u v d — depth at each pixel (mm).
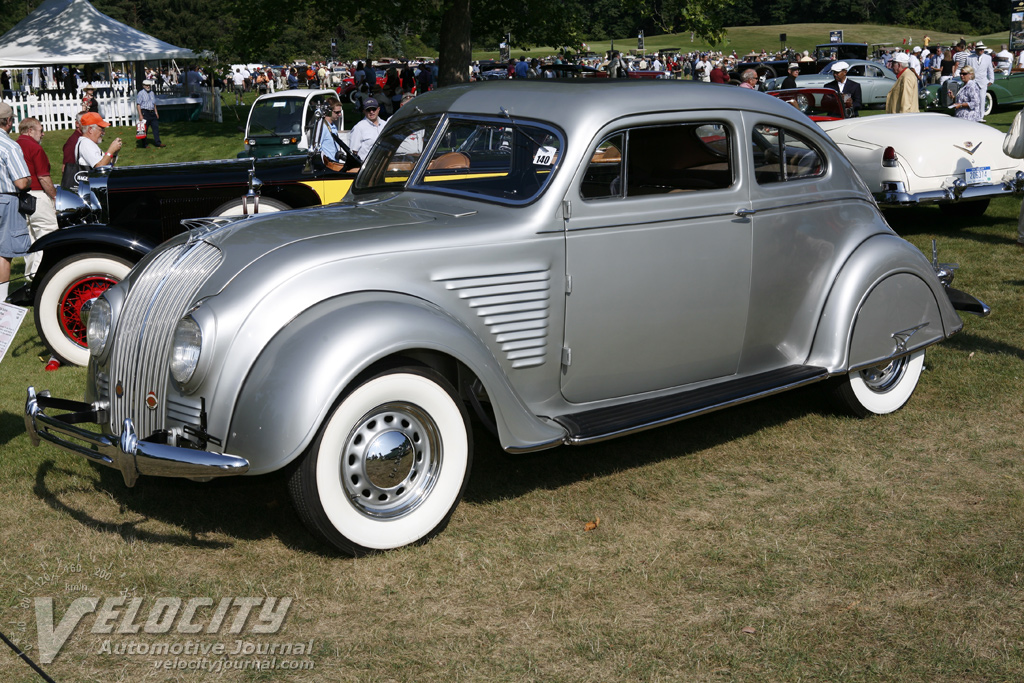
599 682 2914
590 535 3914
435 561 3674
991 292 7699
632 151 4250
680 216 4352
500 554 3727
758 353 4848
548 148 4117
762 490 4371
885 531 3928
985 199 10547
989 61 22141
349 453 3574
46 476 4500
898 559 3684
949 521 4008
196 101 30016
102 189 7020
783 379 4738
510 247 3961
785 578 3549
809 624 3240
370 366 3553
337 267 3650
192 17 97000
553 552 3756
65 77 34500
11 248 6676
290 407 3352
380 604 3373
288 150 14891
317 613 3318
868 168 9938
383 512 3705
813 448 4871
